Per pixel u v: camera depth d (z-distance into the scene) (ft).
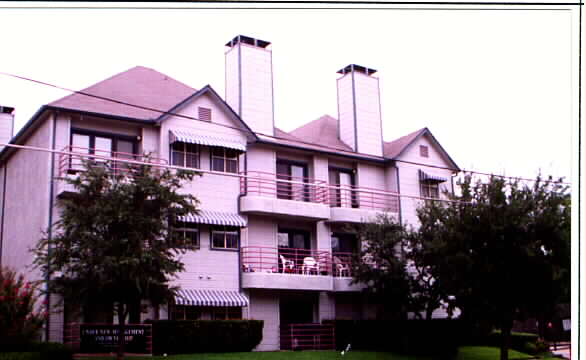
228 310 111.75
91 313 97.19
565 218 101.60
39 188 102.83
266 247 118.83
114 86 114.21
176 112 111.14
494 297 104.32
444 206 116.88
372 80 145.69
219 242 112.16
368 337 116.06
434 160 147.23
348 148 140.36
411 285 116.98
